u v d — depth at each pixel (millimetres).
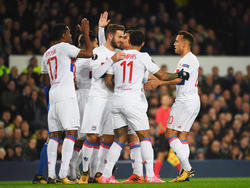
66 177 21328
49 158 21656
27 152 35219
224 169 34219
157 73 21859
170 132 23359
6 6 49344
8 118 38344
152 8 57781
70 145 21328
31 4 50875
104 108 23188
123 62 21938
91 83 23656
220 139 41562
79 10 52781
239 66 49719
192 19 55969
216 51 53812
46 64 22234
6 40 46156
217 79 48250
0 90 40469
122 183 20781
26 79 41688
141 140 21969
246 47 57500
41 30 47812
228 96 46812
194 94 23484
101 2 55688
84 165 22812
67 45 21562
